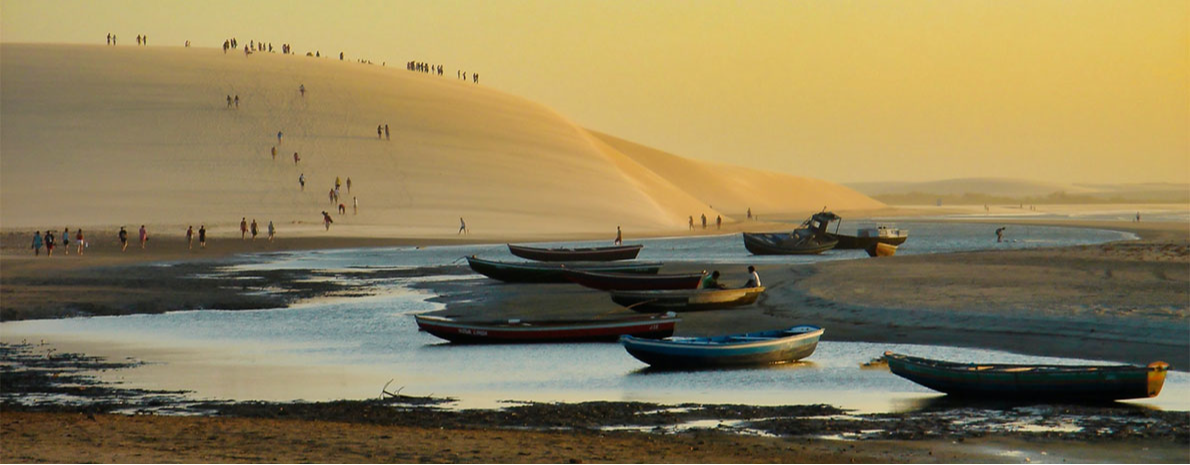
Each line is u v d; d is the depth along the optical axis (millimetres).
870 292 106375
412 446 46875
